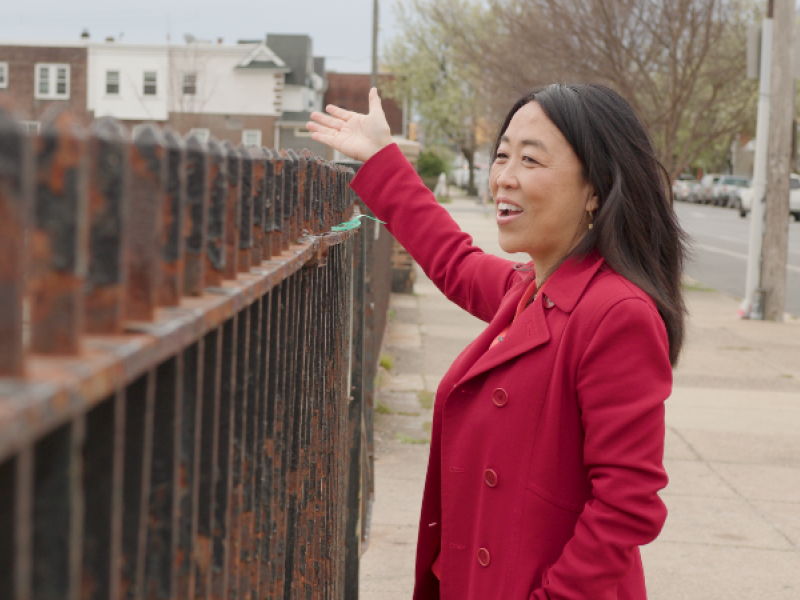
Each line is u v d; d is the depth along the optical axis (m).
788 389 7.53
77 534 0.57
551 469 1.68
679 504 4.76
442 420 1.92
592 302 1.67
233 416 1.08
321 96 61.06
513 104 1.91
